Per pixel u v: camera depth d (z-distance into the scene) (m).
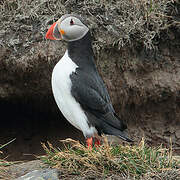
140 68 10.32
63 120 11.02
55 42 9.81
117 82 10.20
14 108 10.88
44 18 10.08
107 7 10.21
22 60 9.77
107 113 7.78
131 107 10.62
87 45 7.91
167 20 10.46
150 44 10.14
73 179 6.45
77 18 7.83
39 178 6.42
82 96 7.55
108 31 9.99
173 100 10.59
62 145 10.87
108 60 10.09
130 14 10.16
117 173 6.62
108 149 6.82
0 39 9.91
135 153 6.92
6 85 10.09
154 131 10.79
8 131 11.02
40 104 10.65
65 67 7.61
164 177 6.40
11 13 10.21
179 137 10.77
